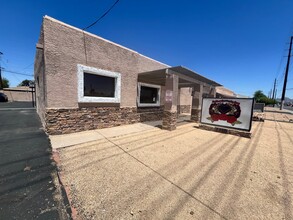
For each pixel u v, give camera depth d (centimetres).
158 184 280
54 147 443
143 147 482
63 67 559
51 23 521
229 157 424
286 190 275
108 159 382
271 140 621
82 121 630
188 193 256
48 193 247
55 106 554
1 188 254
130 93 823
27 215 201
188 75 842
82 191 252
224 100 729
